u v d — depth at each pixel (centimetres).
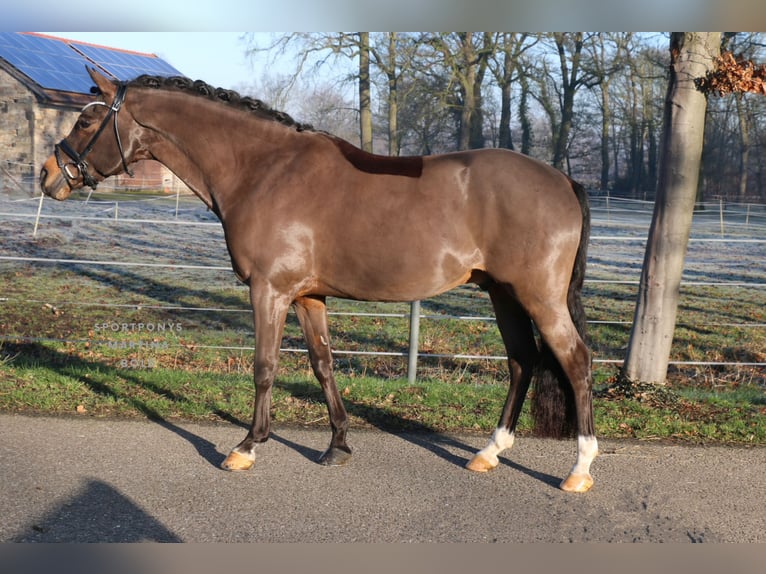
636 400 588
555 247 382
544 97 2503
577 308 399
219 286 1120
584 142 3036
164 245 1416
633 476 429
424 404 561
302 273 413
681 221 595
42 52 2484
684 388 677
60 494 380
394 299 411
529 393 590
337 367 742
